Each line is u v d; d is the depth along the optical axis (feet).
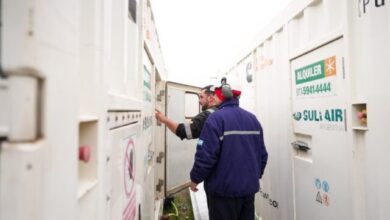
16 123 1.12
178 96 12.40
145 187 5.92
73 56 1.67
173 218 11.50
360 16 4.36
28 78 1.14
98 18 2.20
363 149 4.46
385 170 3.93
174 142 12.42
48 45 1.28
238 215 6.43
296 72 6.57
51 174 1.30
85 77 2.10
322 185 5.58
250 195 6.36
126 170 3.37
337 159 5.05
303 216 6.39
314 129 5.84
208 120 6.22
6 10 1.14
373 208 4.20
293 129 6.81
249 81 10.27
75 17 1.73
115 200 2.77
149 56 6.51
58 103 1.40
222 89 6.72
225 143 6.09
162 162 11.28
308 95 6.06
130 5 3.77
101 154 2.18
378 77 4.00
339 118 4.96
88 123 2.10
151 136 7.67
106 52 2.36
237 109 6.56
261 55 9.02
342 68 4.85
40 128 1.22
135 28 4.17
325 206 5.49
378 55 4.00
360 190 4.53
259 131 6.77
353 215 4.60
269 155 8.39
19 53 1.13
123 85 3.29
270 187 8.39
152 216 8.04
